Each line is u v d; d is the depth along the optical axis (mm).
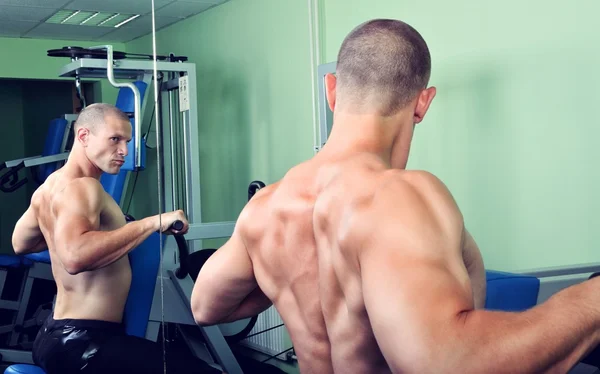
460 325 594
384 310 622
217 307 917
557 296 635
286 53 3635
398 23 822
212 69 4242
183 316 2490
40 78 4449
